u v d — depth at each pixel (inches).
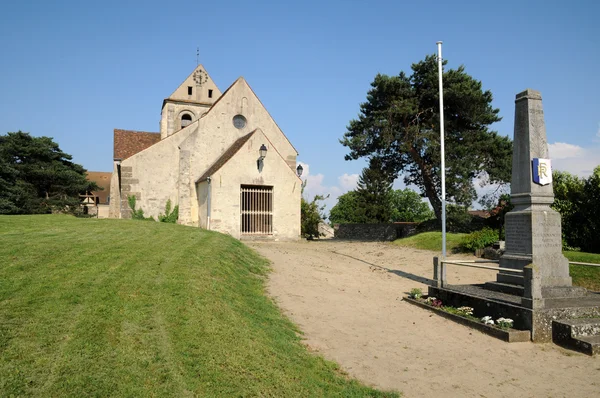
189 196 1064.8
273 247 859.4
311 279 541.3
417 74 1105.4
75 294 286.0
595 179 698.8
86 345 217.5
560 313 349.1
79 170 2054.6
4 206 1605.6
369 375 272.4
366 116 1149.7
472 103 1024.2
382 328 367.2
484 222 1066.7
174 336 249.9
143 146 1267.2
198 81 1455.5
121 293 302.2
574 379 270.8
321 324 366.3
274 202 1022.4
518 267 428.1
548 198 430.9
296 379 241.0
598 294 420.8
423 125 1076.5
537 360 302.0
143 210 1034.7
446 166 1013.8
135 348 225.1
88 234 556.1
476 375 276.4
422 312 424.8
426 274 644.7
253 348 264.5
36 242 441.7
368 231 1487.5
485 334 357.1
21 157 1867.6
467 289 453.1
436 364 293.3
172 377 204.4
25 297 268.1
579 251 702.5
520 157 444.5
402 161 1216.2
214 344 252.5
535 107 440.8
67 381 184.1
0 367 185.0
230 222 968.9
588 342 314.0
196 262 443.8
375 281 573.9
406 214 3203.7
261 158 1004.6
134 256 423.2
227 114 1119.0
